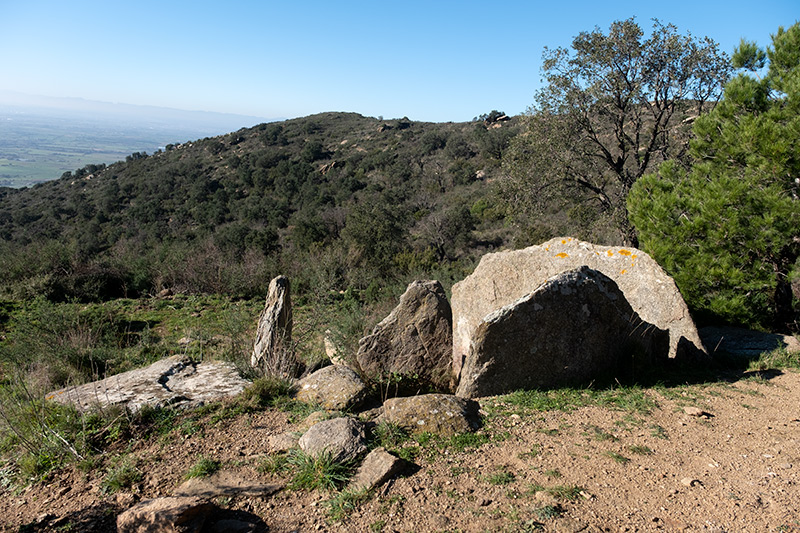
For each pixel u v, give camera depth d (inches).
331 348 314.3
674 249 363.3
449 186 1781.5
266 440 169.2
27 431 178.2
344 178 1945.1
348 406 193.6
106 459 161.6
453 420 168.2
